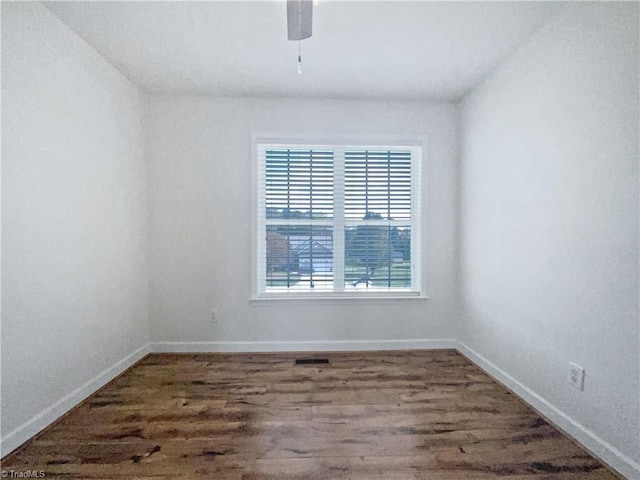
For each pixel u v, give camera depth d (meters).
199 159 3.10
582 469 1.57
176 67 2.59
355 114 3.17
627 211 1.51
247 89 2.95
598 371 1.66
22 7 1.76
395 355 3.07
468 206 3.00
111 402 2.19
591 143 1.70
